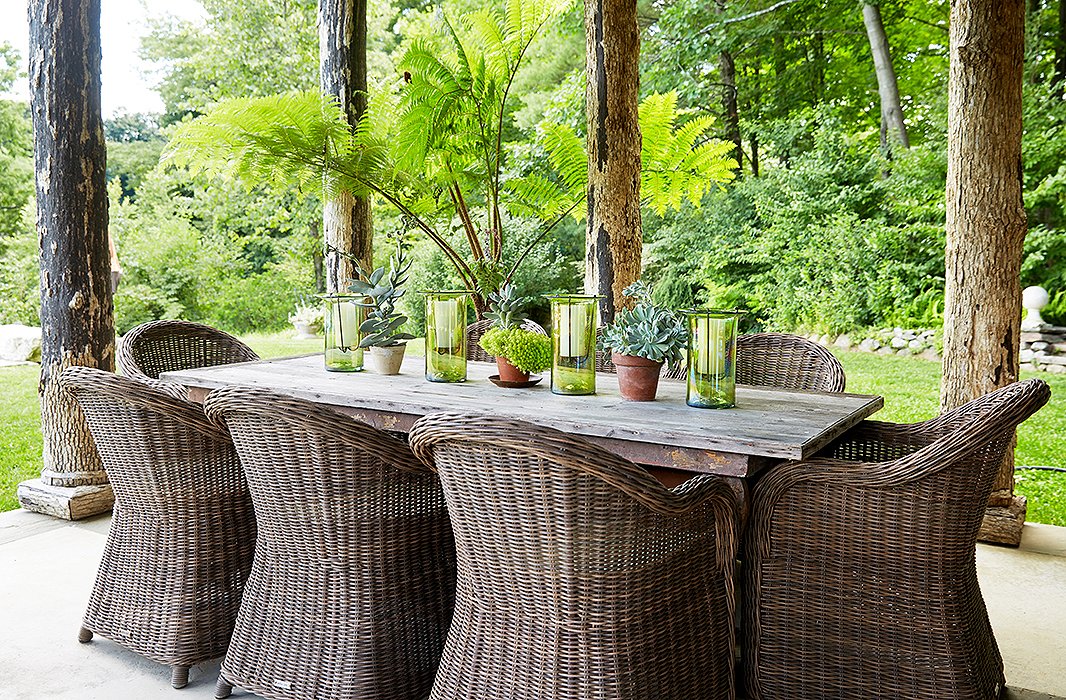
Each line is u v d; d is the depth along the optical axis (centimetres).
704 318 223
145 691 226
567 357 242
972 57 324
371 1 1195
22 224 1159
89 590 289
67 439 367
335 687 203
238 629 221
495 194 470
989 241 327
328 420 186
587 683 169
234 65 1238
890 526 196
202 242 1316
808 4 1053
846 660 204
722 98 1104
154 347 315
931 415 631
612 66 364
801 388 275
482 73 443
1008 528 334
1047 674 235
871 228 905
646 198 562
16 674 233
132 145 1386
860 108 1112
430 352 264
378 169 425
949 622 197
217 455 226
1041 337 808
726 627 198
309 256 1313
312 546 204
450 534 218
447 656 191
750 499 209
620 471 155
